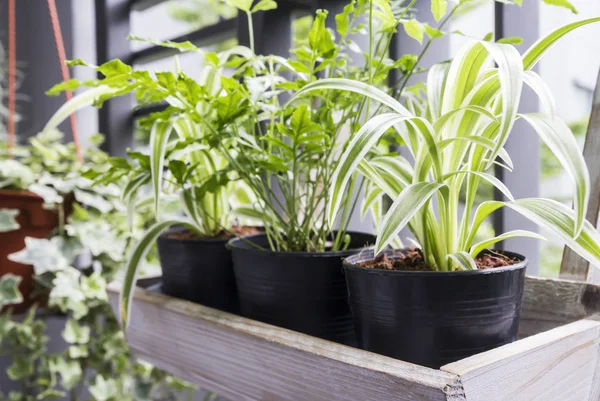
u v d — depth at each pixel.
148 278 0.88
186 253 0.75
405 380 0.36
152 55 1.52
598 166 0.54
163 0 1.55
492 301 0.45
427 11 0.86
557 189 1.26
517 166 0.75
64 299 1.18
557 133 0.37
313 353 0.44
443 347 0.45
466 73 0.50
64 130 1.71
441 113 0.51
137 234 1.26
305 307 0.59
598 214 0.53
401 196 0.43
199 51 0.59
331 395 0.43
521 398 0.39
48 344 1.69
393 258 0.56
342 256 0.60
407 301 0.45
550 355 0.42
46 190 1.14
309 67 0.70
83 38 1.68
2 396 1.53
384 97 0.46
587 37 0.89
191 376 0.64
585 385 0.46
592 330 0.46
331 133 0.61
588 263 0.54
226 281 0.76
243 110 0.60
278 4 1.06
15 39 1.79
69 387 1.22
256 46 1.05
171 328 0.66
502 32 0.72
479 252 0.56
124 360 1.26
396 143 0.71
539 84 0.42
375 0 0.53
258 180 0.65
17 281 1.14
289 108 0.62
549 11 0.81
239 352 0.54
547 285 0.55
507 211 0.74
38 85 1.77
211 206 0.82
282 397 0.49
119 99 1.56
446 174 0.47
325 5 0.97
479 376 0.36
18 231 1.16
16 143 1.70
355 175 0.64
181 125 0.79
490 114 0.43
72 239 1.18
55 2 1.72
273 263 0.60
